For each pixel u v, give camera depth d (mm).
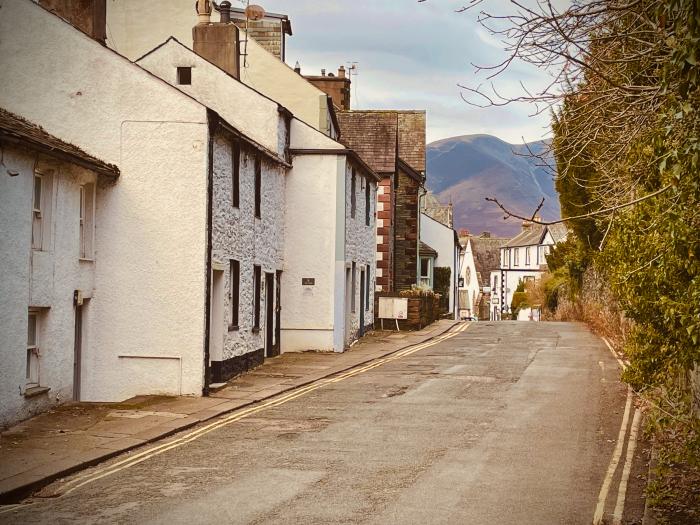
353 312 29781
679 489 9664
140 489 9805
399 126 47625
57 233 15125
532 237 87312
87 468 10945
